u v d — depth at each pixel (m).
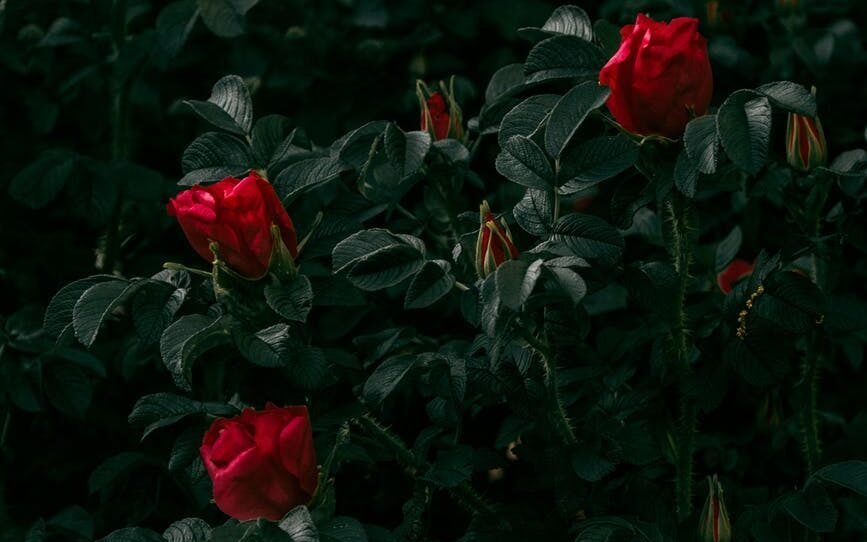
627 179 1.02
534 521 1.07
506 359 1.03
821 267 1.12
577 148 0.97
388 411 1.18
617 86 0.95
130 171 1.31
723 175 1.06
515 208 0.98
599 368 1.09
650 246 1.29
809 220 1.08
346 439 1.01
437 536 1.18
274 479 0.92
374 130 1.05
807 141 1.05
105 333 1.34
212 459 0.92
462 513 1.18
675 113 0.95
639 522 1.02
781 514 1.03
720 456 1.19
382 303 1.25
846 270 1.21
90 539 1.18
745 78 1.35
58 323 1.01
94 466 1.28
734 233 1.20
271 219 0.96
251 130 1.10
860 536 1.14
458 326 1.27
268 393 1.00
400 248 0.98
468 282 1.05
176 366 0.94
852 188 1.06
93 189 1.30
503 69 1.12
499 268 0.91
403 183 1.10
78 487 1.30
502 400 1.05
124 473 1.15
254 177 0.95
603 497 1.06
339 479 1.19
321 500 0.95
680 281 1.03
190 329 0.96
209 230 0.94
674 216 1.01
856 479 1.00
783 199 1.10
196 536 0.98
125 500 1.16
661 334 1.06
